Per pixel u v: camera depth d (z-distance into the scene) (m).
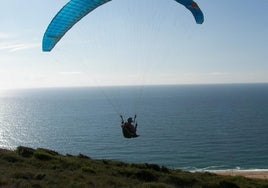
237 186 25.33
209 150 104.81
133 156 97.62
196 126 154.38
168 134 133.75
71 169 23.36
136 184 21.33
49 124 168.88
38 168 22.16
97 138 125.12
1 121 188.25
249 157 95.19
